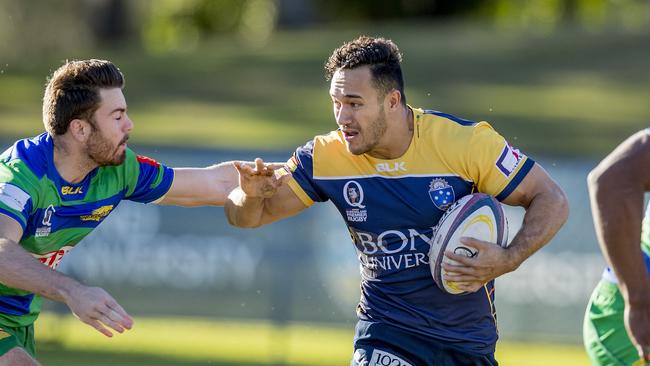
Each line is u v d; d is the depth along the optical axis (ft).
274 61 302.04
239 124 233.35
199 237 110.42
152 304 110.63
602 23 380.99
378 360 58.29
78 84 55.57
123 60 311.68
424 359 58.08
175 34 446.19
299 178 59.16
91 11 335.88
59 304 111.24
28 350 60.59
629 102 250.78
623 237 47.19
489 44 313.94
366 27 371.97
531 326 111.86
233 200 60.70
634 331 47.70
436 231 55.98
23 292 58.34
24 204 55.26
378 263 58.49
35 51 314.96
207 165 110.01
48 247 58.54
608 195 47.32
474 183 56.85
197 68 295.89
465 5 411.34
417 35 339.16
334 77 55.52
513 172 56.29
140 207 110.32
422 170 56.65
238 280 110.42
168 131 222.89
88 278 110.22
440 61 290.15
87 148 56.34
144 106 253.44
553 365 104.78
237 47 336.70
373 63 54.80
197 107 252.62
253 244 110.52
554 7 408.87
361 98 54.70
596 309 58.95
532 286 111.75
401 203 56.95
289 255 110.42
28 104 245.04
